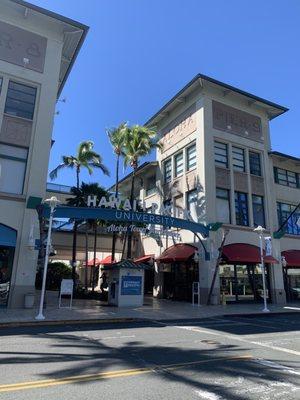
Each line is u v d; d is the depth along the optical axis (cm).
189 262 2645
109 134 3173
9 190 1912
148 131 3006
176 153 3030
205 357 817
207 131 2680
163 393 556
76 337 1070
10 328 1265
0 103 1973
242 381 631
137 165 3072
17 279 1809
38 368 693
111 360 769
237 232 2623
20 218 1883
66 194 3684
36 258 1866
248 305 2403
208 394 556
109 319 1496
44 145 2020
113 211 2062
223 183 2675
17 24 2111
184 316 1717
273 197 2961
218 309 2072
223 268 2500
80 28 2220
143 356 815
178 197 2927
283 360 806
